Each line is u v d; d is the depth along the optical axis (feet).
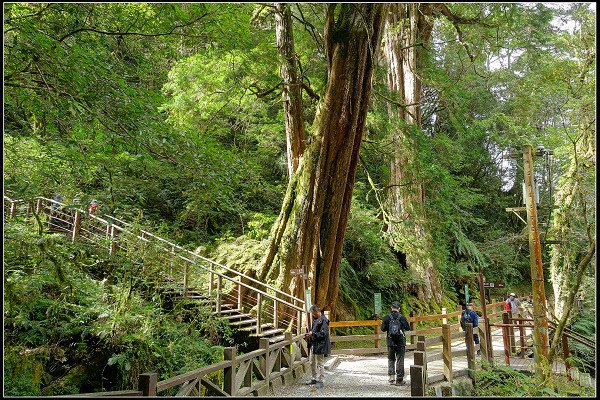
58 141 19.69
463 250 71.72
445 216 53.72
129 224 31.32
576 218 37.70
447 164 61.87
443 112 80.89
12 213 27.30
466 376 26.00
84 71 17.30
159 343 25.58
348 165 39.47
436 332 47.01
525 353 33.37
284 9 41.04
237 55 37.22
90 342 25.17
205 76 37.99
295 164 42.93
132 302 25.18
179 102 37.70
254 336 31.91
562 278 39.24
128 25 23.41
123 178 24.58
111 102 17.84
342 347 42.37
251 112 48.14
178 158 20.90
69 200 22.18
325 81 41.63
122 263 27.66
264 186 48.75
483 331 28.40
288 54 42.42
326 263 39.24
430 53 60.08
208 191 22.56
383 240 55.01
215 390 17.10
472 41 47.24
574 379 24.61
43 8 18.58
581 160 33.35
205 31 25.80
